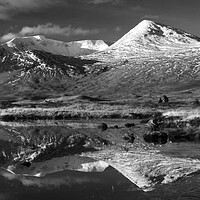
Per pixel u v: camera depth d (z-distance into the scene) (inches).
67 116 4131.4
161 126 2247.8
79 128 2719.0
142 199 763.4
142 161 1234.6
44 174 1076.5
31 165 1243.8
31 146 1770.4
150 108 4318.4
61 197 805.2
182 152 1411.2
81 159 1336.1
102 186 893.8
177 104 4566.9
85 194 823.1
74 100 6087.6
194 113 2265.0
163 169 1080.8
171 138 1847.9
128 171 1073.5
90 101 5821.9
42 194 833.5
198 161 1206.9
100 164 1212.5
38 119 4089.6
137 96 6894.7
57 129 2679.6
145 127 2536.9
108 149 1577.3
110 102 5413.4
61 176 1036.5
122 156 1362.0
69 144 1813.5
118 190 847.7
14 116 4160.9
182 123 2175.2
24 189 882.8
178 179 937.5
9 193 847.7
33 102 6422.2
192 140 1788.9
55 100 6358.3
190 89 7214.6
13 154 1524.4
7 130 2659.9
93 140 1940.2
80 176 1027.3
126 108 4564.5
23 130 2645.2
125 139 1939.0
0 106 5684.1
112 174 1040.2
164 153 1400.1
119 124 2962.6
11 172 1115.9
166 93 7081.7
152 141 1823.3
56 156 1435.8
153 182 915.4
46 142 1930.4
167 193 799.7
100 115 4035.4
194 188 833.5
